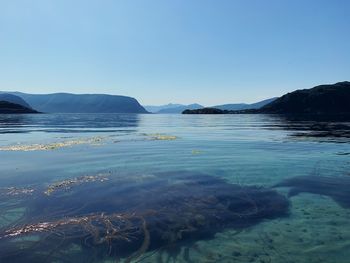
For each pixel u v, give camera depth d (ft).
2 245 27.78
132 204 38.22
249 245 28.12
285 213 36.04
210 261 25.35
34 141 110.01
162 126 221.05
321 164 63.93
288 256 26.16
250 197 41.57
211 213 35.50
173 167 61.21
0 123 249.55
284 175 54.24
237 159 70.28
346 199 41.27
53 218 33.78
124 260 25.41
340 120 260.83
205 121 310.65
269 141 107.96
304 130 156.25
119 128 195.31
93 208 36.83
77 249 27.07
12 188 45.60
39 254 26.23
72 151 83.46
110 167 61.11
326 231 31.17
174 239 29.01
